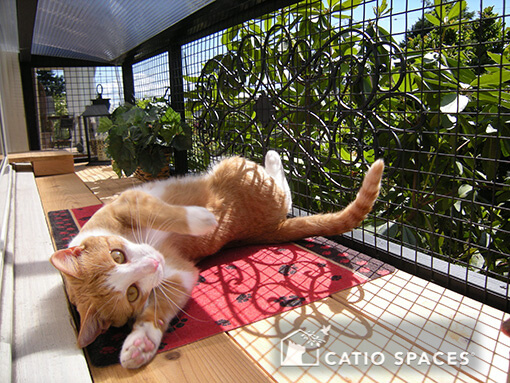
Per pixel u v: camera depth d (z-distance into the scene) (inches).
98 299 47.8
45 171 164.9
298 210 98.8
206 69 124.9
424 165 94.8
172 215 62.2
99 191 135.9
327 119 104.4
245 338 51.2
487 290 58.6
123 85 204.4
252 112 117.5
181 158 150.2
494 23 84.7
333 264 72.6
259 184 79.7
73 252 48.7
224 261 75.2
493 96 76.4
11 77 175.5
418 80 91.1
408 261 69.5
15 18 123.8
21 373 42.3
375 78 72.3
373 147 78.7
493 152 83.3
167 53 152.3
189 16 112.2
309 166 92.0
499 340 49.7
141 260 51.6
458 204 89.0
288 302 59.5
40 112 201.6
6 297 55.2
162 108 149.9
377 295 61.4
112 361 46.9
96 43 163.9
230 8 97.0
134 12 122.6
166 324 52.4
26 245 79.8
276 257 76.2
